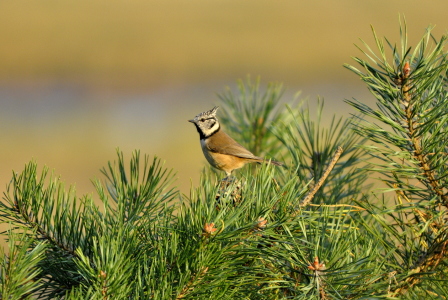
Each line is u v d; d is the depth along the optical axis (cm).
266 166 599
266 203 551
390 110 552
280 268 534
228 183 582
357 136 725
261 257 522
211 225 483
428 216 580
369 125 559
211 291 485
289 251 510
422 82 540
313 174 723
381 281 554
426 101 543
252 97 977
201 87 4797
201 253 482
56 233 557
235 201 571
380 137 564
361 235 594
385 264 565
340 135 729
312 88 4662
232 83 4897
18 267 453
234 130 966
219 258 489
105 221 563
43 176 563
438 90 584
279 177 736
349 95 4362
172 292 484
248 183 573
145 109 4222
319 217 548
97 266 465
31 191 555
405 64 533
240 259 499
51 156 3328
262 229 522
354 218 602
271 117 973
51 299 542
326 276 496
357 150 720
